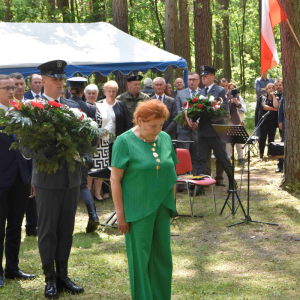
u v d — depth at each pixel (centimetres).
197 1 1366
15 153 383
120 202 308
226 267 439
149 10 1984
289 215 623
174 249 495
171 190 312
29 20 1594
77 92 582
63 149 341
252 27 2952
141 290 303
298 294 370
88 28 966
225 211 655
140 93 767
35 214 545
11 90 389
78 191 375
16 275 407
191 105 715
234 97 991
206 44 1376
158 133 304
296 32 730
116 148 305
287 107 757
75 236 549
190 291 379
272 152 810
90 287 390
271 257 463
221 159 718
